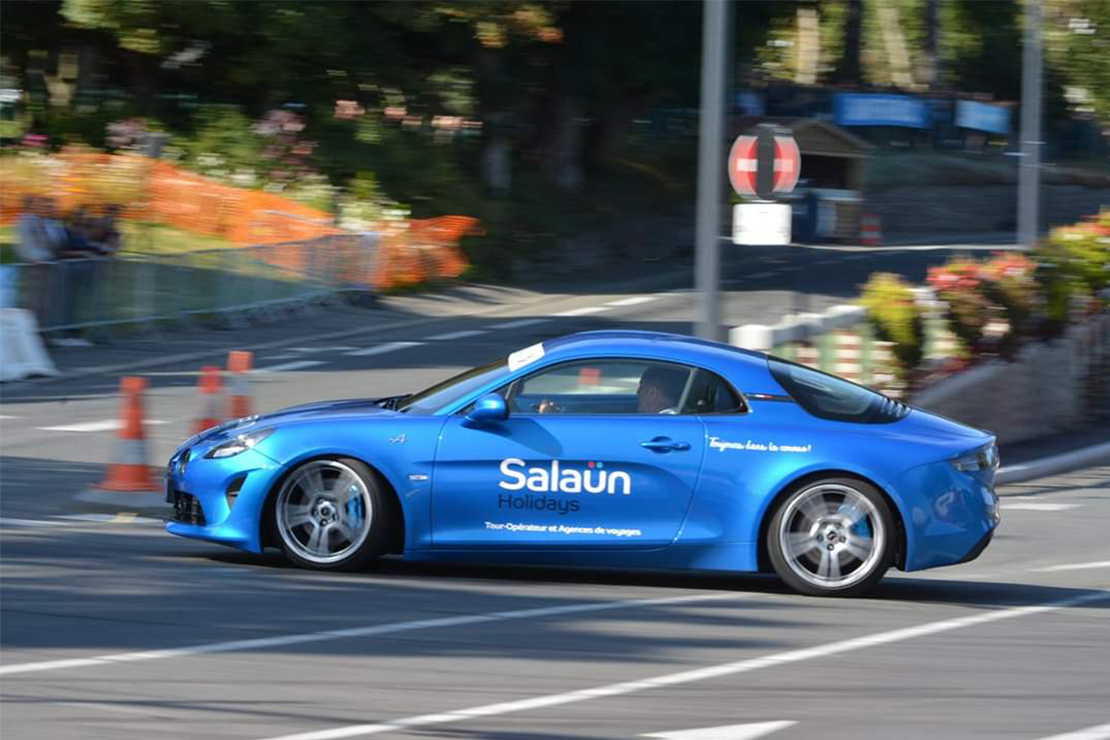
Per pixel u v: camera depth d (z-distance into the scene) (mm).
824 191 131875
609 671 18062
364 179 97000
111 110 105250
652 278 103625
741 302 86562
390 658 18391
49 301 59531
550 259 103000
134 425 31172
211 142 98125
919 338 42312
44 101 109250
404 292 85625
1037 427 49500
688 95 123875
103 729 15242
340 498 23359
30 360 54281
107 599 21469
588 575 24656
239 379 35094
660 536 22969
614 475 22969
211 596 21703
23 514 30203
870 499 22719
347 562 23359
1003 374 46656
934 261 112375
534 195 114312
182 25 97312
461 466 23078
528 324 76250
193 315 67938
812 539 22828
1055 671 18734
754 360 23812
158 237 80812
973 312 45500
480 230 96562
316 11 96750
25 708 15961
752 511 22828
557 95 117062
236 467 23422
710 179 36875
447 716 15930
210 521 23578
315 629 19812
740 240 36094
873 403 23922
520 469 23031
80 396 50406
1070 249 54188
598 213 119375
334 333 70812
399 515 23312
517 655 18719
